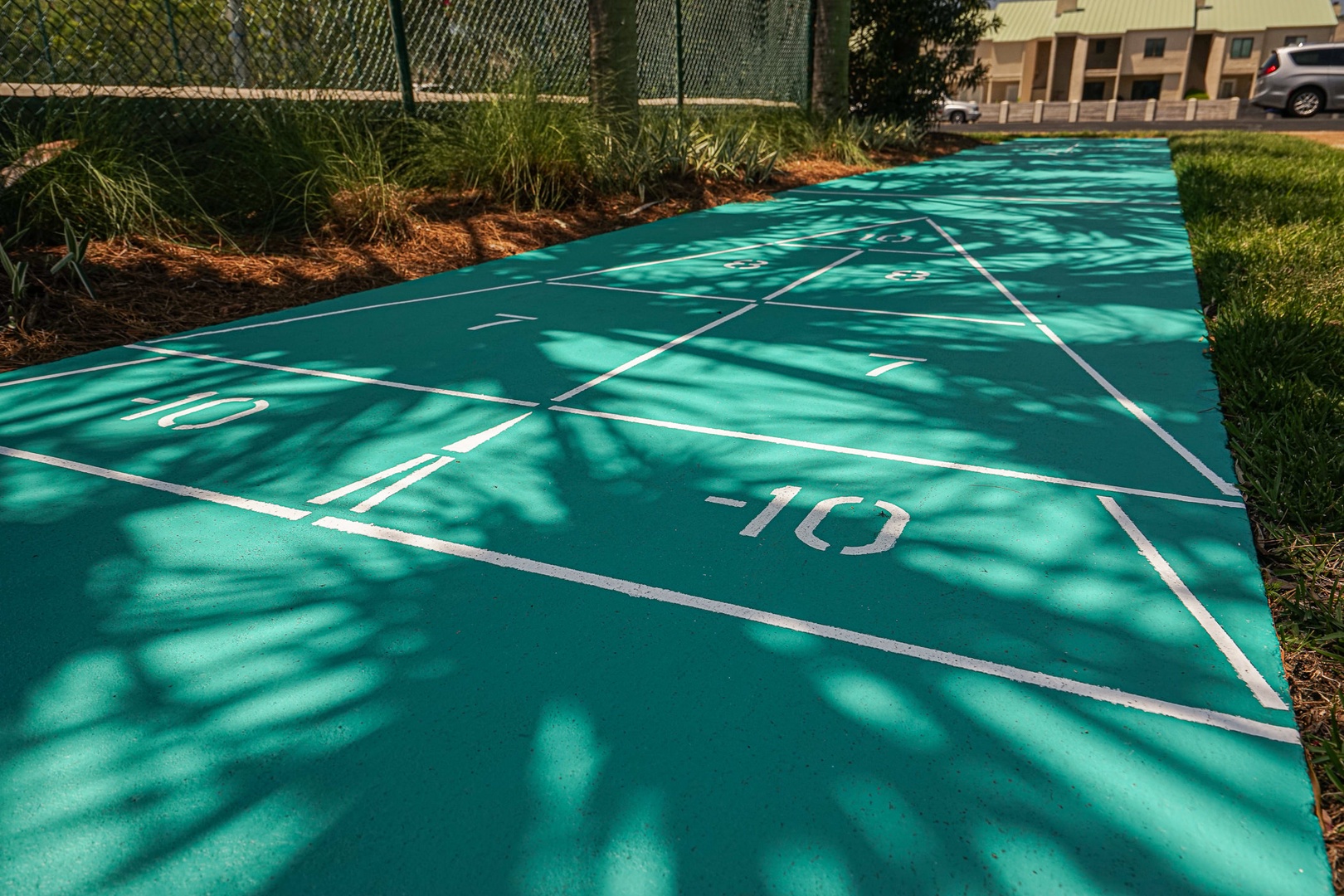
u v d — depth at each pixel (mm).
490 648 2146
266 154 7090
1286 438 3141
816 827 1619
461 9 9180
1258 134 18297
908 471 3088
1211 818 1631
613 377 4188
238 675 2057
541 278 6398
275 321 5309
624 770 1760
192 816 1659
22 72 6648
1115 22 54625
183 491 3045
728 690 1986
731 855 1562
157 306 5355
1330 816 1654
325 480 3115
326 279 6176
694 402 3834
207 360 4547
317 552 2613
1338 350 3949
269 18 7867
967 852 1562
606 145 9031
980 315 5168
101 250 5840
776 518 2770
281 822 1645
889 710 1914
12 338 4684
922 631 2182
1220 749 1796
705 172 10438
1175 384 3895
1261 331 4230
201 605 2346
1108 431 3395
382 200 7059
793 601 2318
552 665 2084
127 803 1691
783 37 15375
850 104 16547
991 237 7668
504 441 3439
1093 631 2168
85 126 6387
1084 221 8328
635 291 5957
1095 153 15258
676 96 12609
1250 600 2287
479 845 1593
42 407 3877
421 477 3123
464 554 2586
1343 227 7055
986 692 1967
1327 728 1863
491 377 4227
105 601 2367
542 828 1626
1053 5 57906
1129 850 1564
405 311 5508
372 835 1615
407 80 8734
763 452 3283
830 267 6629
